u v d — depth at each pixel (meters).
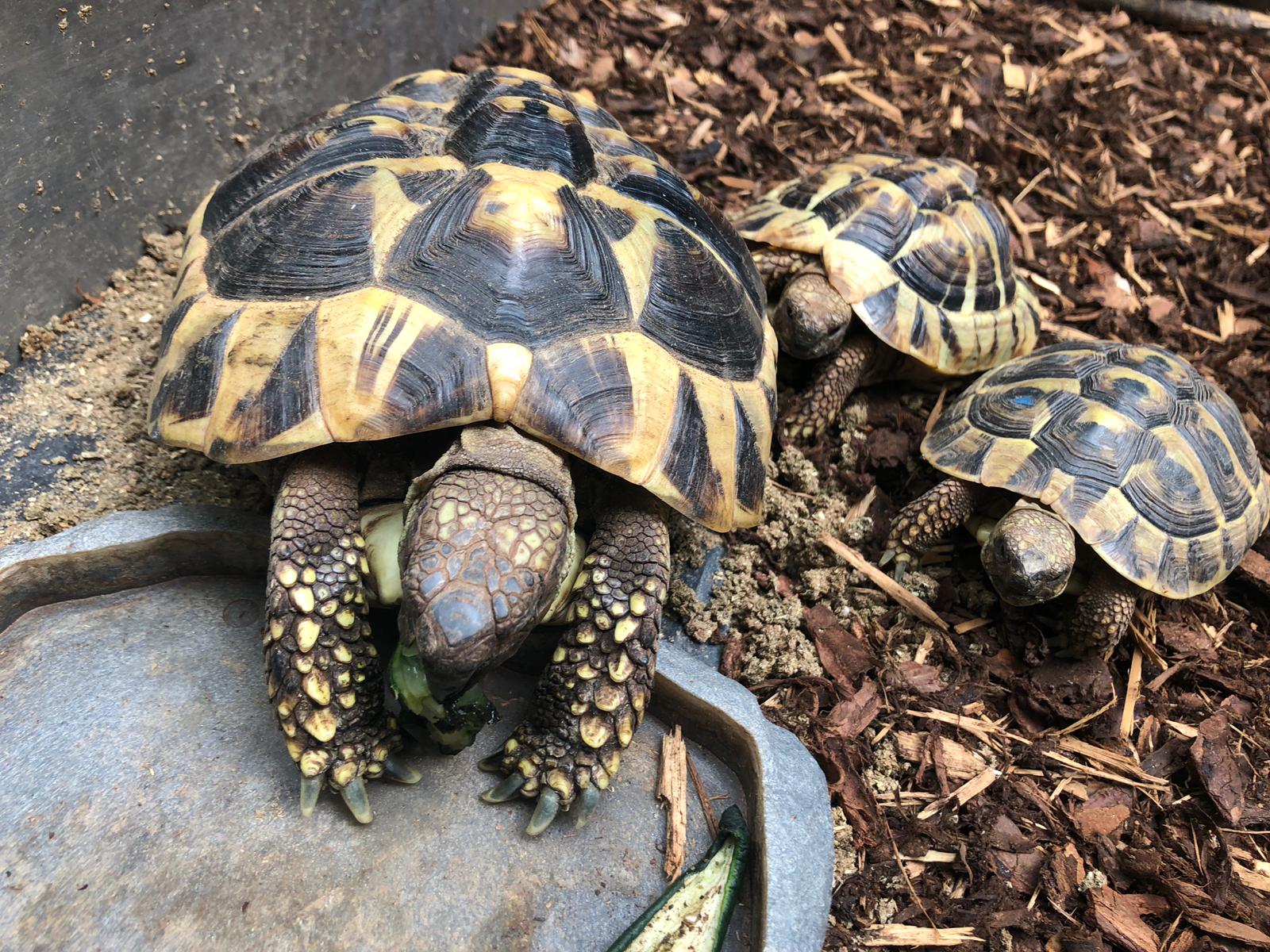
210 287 0.19
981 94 0.46
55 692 0.18
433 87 0.24
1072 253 0.39
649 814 0.19
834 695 0.24
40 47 0.24
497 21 0.42
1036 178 0.42
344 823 0.17
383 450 0.18
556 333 0.17
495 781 0.18
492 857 0.17
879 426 0.31
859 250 0.30
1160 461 0.26
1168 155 0.45
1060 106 0.46
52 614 0.20
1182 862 0.22
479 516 0.15
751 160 0.39
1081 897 0.21
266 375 0.17
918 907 0.20
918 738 0.23
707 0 0.47
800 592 0.26
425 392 0.16
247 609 0.21
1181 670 0.26
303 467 0.17
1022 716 0.25
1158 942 0.21
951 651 0.25
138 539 0.20
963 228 0.32
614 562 0.18
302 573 0.17
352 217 0.18
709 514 0.18
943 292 0.30
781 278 0.31
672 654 0.21
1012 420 0.27
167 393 0.18
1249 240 0.41
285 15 0.31
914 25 0.50
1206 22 0.55
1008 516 0.25
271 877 0.17
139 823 0.17
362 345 0.17
